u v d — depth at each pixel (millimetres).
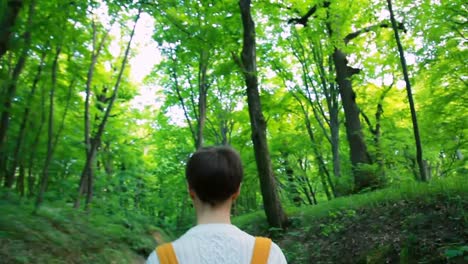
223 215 1249
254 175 22219
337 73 16250
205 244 1153
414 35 13570
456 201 7602
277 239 11047
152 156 27766
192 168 1271
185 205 23938
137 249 9828
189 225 18547
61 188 12289
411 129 21266
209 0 11562
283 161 22578
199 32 10969
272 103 19812
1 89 7832
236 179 1270
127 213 12422
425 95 16859
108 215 11867
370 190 13609
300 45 20609
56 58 9328
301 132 24375
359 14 17000
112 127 19203
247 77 12094
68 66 10617
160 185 26875
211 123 25016
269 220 11727
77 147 13312
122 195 18531
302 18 15102
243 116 22578
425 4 12547
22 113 9289
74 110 12453
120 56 18203
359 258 7574
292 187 22156
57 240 7059
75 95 11711
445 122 14602
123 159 20531
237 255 1146
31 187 10320
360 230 8555
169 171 27359
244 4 12094
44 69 9664
